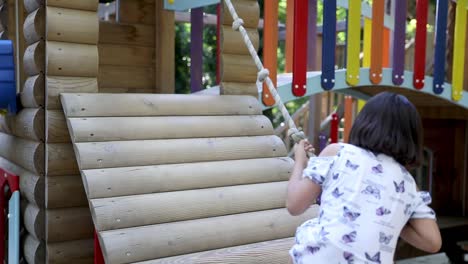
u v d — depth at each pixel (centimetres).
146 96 349
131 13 508
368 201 208
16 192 349
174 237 291
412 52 800
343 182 213
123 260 270
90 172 292
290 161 371
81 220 333
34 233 332
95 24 340
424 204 219
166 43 519
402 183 214
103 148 305
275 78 459
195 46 571
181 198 307
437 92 599
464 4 609
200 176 324
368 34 665
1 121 422
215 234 305
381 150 215
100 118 321
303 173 226
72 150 330
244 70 408
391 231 208
